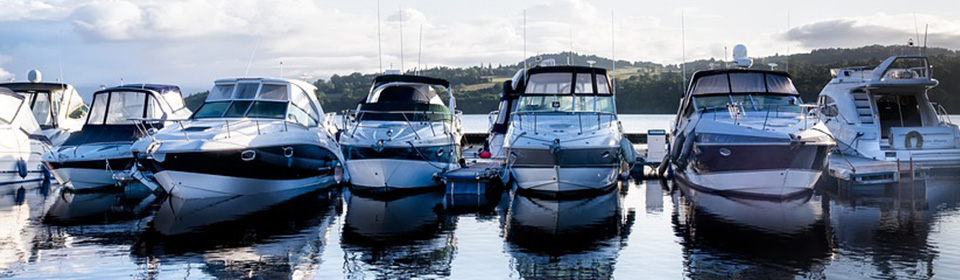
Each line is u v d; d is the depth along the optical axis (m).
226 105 18.97
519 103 18.94
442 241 12.00
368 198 17.56
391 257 10.84
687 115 19.14
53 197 18.16
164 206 16.14
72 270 10.09
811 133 15.48
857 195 16.81
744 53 20.39
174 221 14.01
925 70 20.16
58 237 12.41
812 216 13.88
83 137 19.95
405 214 14.88
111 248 11.48
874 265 9.94
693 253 10.85
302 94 20.31
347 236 12.44
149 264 10.41
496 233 12.66
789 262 10.16
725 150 16.11
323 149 19.77
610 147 16.80
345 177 21.08
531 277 9.64
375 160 17.78
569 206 15.91
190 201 16.94
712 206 15.48
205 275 9.80
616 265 10.22
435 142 18.52
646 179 21.67
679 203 16.08
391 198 17.58
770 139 15.32
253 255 10.98
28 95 25.75
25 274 9.86
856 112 20.22
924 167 18.08
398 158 17.81
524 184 17.34
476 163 21.89
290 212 15.18
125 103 21.20
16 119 21.55
